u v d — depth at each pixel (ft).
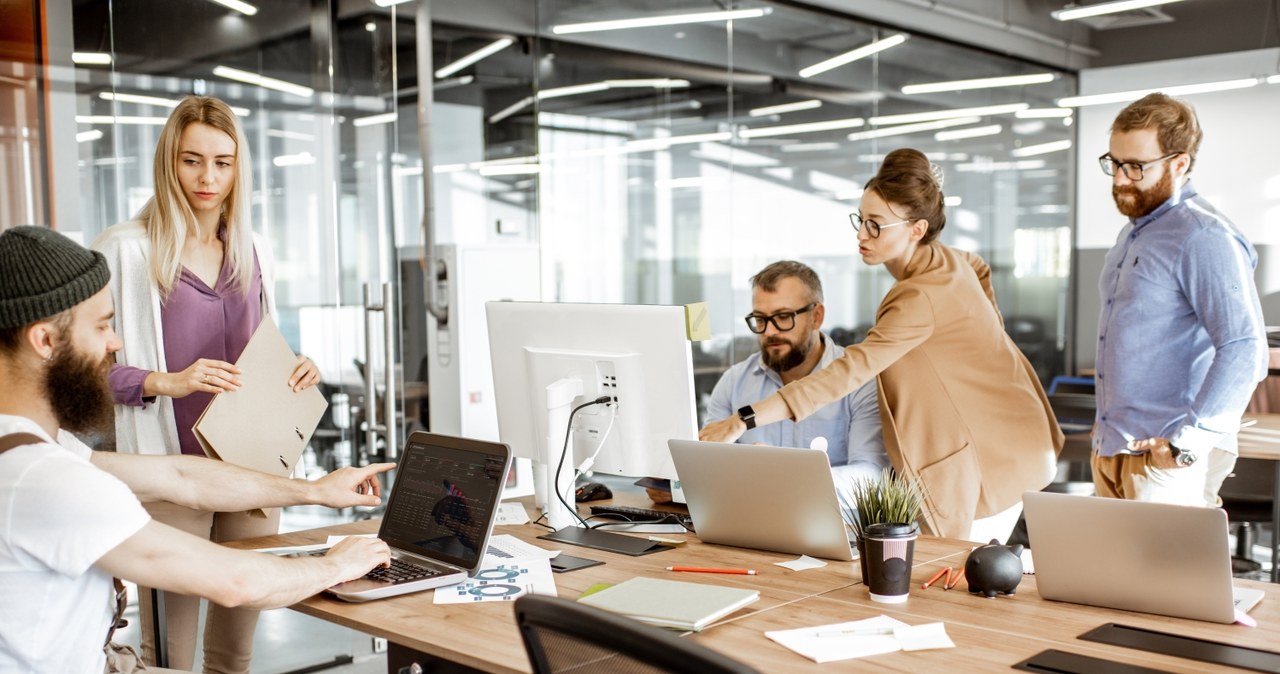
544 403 8.36
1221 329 8.46
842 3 20.31
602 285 17.20
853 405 9.54
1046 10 22.40
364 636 13.38
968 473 9.11
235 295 8.92
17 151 11.36
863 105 21.11
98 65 11.76
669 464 7.85
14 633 4.93
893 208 8.89
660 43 17.99
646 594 5.98
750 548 7.43
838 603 6.02
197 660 12.25
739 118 19.22
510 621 5.78
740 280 19.29
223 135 8.47
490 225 15.52
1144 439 8.81
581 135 16.87
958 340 8.99
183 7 12.29
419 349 14.40
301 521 13.33
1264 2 21.02
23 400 5.13
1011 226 23.58
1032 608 5.87
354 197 13.79
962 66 22.54
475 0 15.26
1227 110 21.62
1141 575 5.61
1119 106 22.81
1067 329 24.70
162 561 5.22
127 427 8.33
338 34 13.62
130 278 8.41
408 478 7.42
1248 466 13.08
